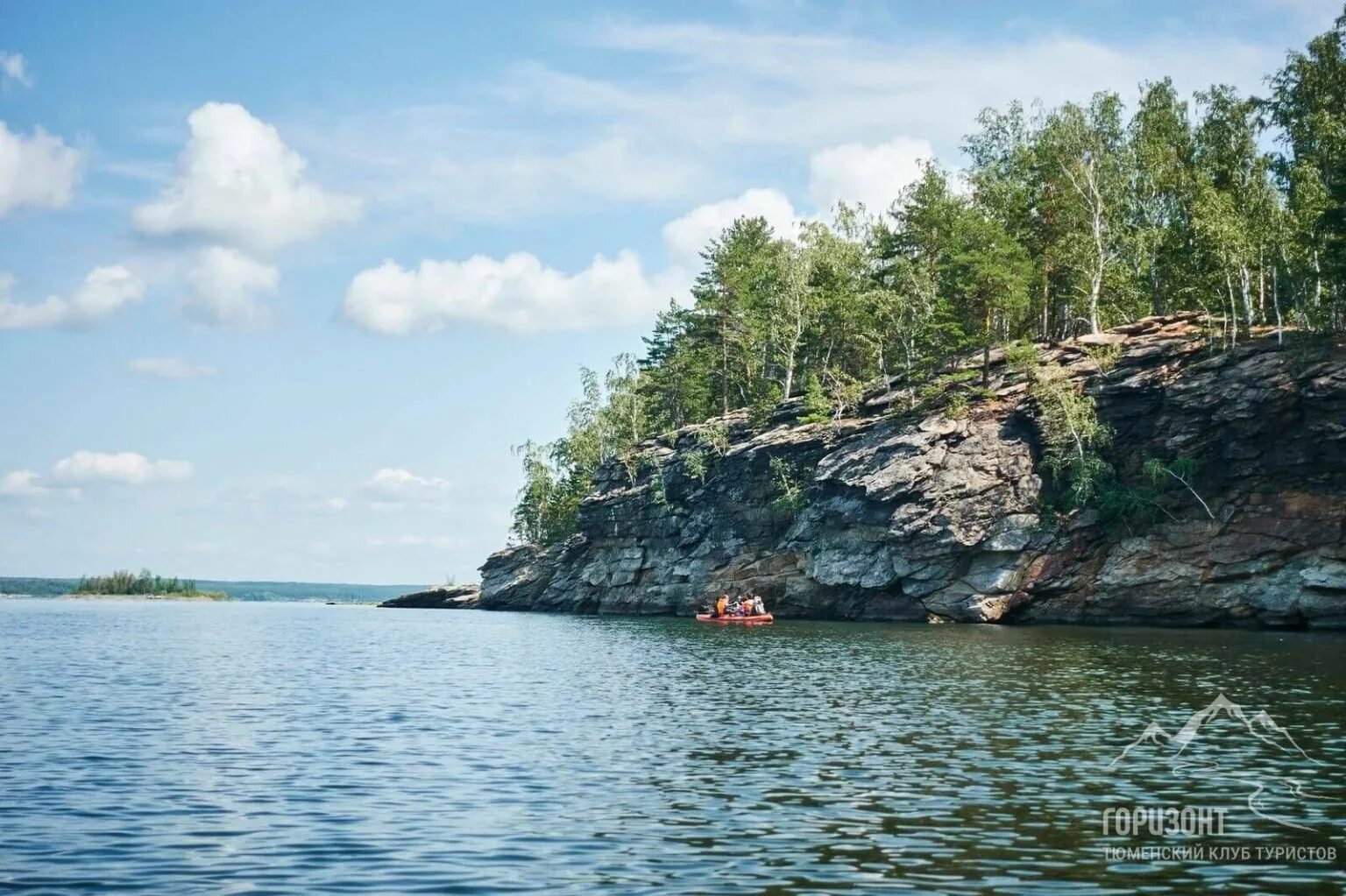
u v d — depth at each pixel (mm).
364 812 21609
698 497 111125
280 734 31969
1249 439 75438
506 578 148625
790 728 32375
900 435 89875
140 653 66250
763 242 142250
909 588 88500
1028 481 84750
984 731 31219
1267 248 81000
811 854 18453
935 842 19203
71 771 25891
